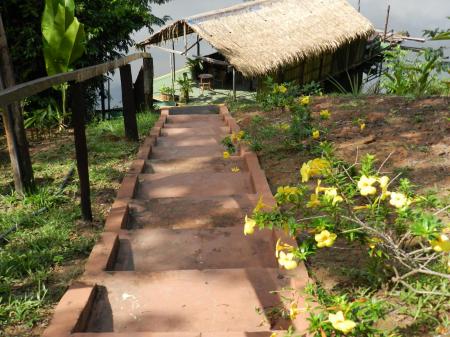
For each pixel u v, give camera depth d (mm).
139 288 2508
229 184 4160
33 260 2896
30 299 2518
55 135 6785
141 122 6797
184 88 16484
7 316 2402
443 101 5973
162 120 6875
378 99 6520
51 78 2789
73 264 2914
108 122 7086
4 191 4199
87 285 2484
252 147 4840
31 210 3701
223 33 15141
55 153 5414
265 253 2955
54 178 4477
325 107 6273
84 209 3486
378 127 5125
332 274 2523
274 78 16094
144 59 8148
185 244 3062
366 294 2330
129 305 2402
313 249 2143
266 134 5305
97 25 10984
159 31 16516
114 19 11391
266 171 4312
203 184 4172
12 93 2238
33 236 3271
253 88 17859
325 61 19375
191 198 3723
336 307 1823
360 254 2697
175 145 5719
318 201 2283
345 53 20594
